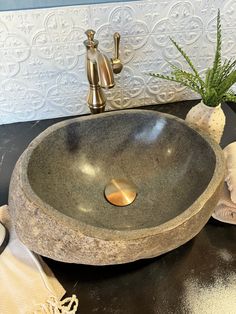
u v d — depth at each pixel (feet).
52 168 2.47
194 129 2.49
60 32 2.67
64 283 2.09
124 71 3.04
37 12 2.53
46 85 2.99
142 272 2.16
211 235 2.38
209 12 2.82
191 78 2.49
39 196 2.07
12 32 2.60
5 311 1.90
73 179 2.59
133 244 1.76
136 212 2.49
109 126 2.68
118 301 2.02
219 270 2.17
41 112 3.18
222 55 3.15
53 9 2.54
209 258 2.24
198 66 3.18
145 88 3.23
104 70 2.25
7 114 3.14
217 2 2.77
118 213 2.48
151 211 2.48
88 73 2.52
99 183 2.68
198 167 2.42
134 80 3.14
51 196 2.32
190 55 3.07
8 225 2.33
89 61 2.45
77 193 2.54
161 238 1.82
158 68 3.10
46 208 1.87
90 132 2.64
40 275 2.07
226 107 3.44
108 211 2.49
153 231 1.79
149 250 1.84
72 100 3.15
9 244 2.23
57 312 1.92
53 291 2.01
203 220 1.99
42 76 2.91
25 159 2.20
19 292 1.99
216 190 2.04
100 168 2.73
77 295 2.04
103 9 2.62
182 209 2.33
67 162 2.60
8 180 2.70
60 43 2.74
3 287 2.01
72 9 2.57
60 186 2.47
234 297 2.03
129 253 1.80
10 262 2.13
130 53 2.93
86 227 1.79
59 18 2.60
